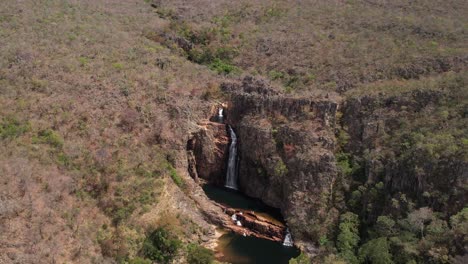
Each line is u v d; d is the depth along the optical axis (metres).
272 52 74.38
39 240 34.78
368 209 45.81
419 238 40.47
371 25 76.50
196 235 46.38
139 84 59.69
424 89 51.25
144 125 53.84
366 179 48.06
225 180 60.81
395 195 44.78
